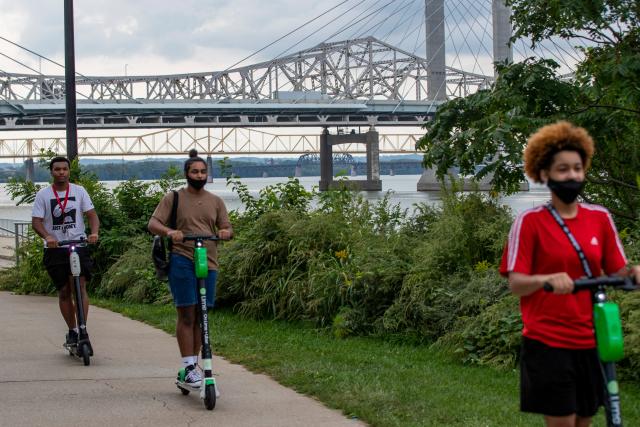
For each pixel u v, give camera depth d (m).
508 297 8.35
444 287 9.17
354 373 7.41
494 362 7.84
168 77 107.06
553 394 3.75
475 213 10.24
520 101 10.53
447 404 6.35
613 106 10.88
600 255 3.84
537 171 3.88
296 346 8.97
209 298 6.73
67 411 6.21
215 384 6.93
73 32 16.52
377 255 10.27
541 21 11.47
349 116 113.38
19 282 15.50
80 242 8.09
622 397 6.62
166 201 6.68
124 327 10.47
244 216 13.38
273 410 6.27
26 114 95.25
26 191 15.45
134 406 6.36
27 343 9.17
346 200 12.08
